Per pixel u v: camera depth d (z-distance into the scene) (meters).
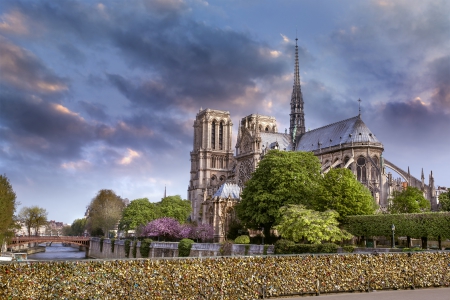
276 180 97.69
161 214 164.75
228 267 38.25
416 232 76.44
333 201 91.19
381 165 141.25
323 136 168.62
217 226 121.69
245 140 182.25
